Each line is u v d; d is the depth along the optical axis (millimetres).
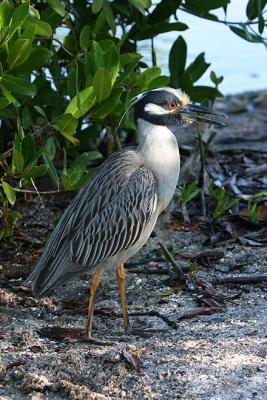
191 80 15055
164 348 9984
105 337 10617
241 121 20359
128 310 11461
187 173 15117
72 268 11039
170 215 14305
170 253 12609
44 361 9719
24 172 11961
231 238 13664
